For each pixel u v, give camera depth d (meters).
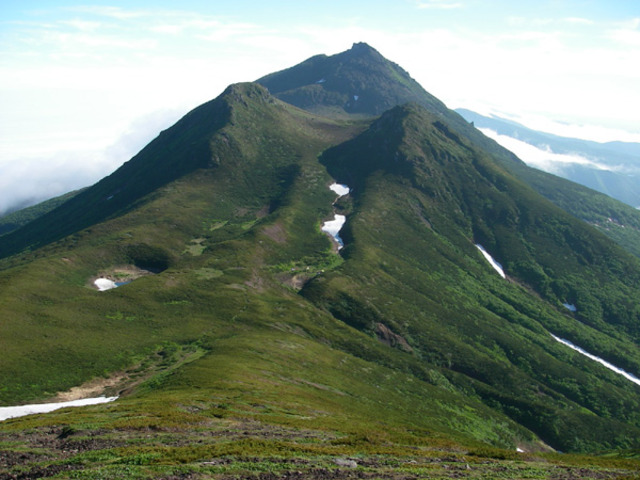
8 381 75.31
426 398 114.75
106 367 87.88
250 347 103.12
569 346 182.38
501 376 145.12
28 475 30.48
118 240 181.75
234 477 29.97
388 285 182.38
